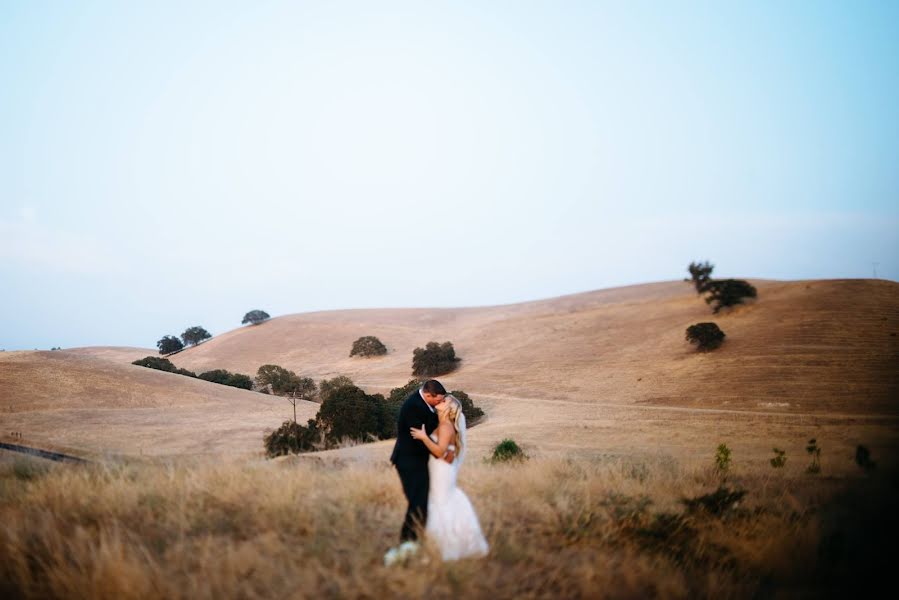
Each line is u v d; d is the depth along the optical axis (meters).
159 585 4.38
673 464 14.99
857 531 5.40
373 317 160.75
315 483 8.20
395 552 5.17
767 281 127.50
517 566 5.18
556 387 77.81
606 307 125.06
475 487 8.84
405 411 5.92
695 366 73.00
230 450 37.94
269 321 164.88
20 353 68.75
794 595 4.82
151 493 7.27
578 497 8.00
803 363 64.38
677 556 5.82
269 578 4.60
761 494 9.62
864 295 84.06
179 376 72.81
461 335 126.56
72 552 5.05
